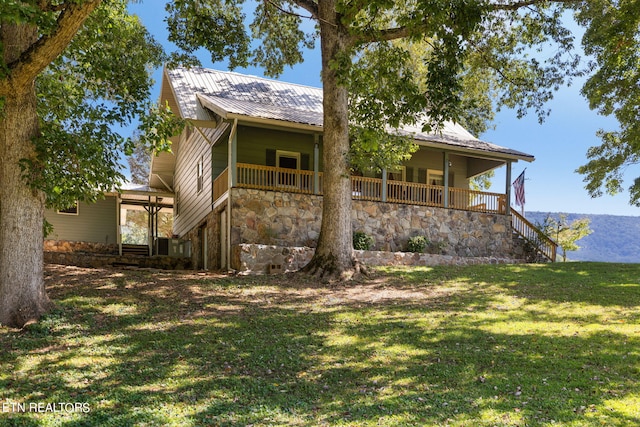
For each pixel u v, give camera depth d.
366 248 16.00
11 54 7.59
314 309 9.23
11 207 7.74
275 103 18.52
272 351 6.80
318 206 15.90
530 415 4.65
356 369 6.13
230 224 14.70
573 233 27.86
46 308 8.03
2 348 6.57
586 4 14.81
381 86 9.84
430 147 17.44
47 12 7.20
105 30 9.95
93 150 8.11
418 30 9.29
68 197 9.20
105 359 6.39
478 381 5.63
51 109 10.52
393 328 7.91
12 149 7.68
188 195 21.44
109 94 10.87
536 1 12.61
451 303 9.63
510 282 11.75
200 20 14.13
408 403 5.02
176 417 4.72
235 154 14.94
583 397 5.08
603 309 8.91
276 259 13.72
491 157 18.81
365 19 10.16
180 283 11.36
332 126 12.44
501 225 18.83
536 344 6.91
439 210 17.88
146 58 12.95
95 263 18.27
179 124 9.49
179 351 6.77
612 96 19.03
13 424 4.48
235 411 4.88
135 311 8.77
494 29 14.66
